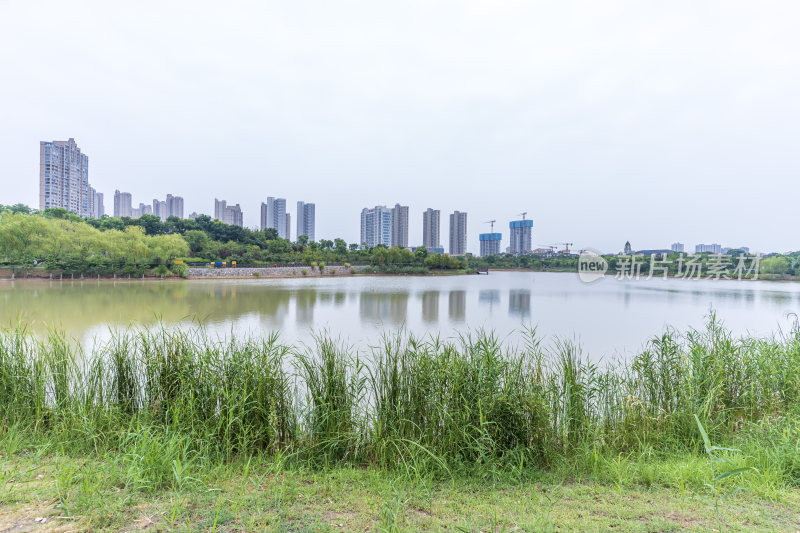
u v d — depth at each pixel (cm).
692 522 275
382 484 332
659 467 364
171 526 252
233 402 412
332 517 278
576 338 1505
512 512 290
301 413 433
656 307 2648
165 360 465
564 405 427
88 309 2067
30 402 436
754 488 313
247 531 254
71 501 277
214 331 1484
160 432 388
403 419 407
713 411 468
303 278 6109
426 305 2661
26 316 1781
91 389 445
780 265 5872
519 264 11925
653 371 530
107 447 379
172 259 5603
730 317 2153
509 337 1506
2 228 4019
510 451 383
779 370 532
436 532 258
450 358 455
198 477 323
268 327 1648
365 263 8194
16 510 265
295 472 357
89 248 4625
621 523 273
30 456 356
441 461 359
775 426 411
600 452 389
